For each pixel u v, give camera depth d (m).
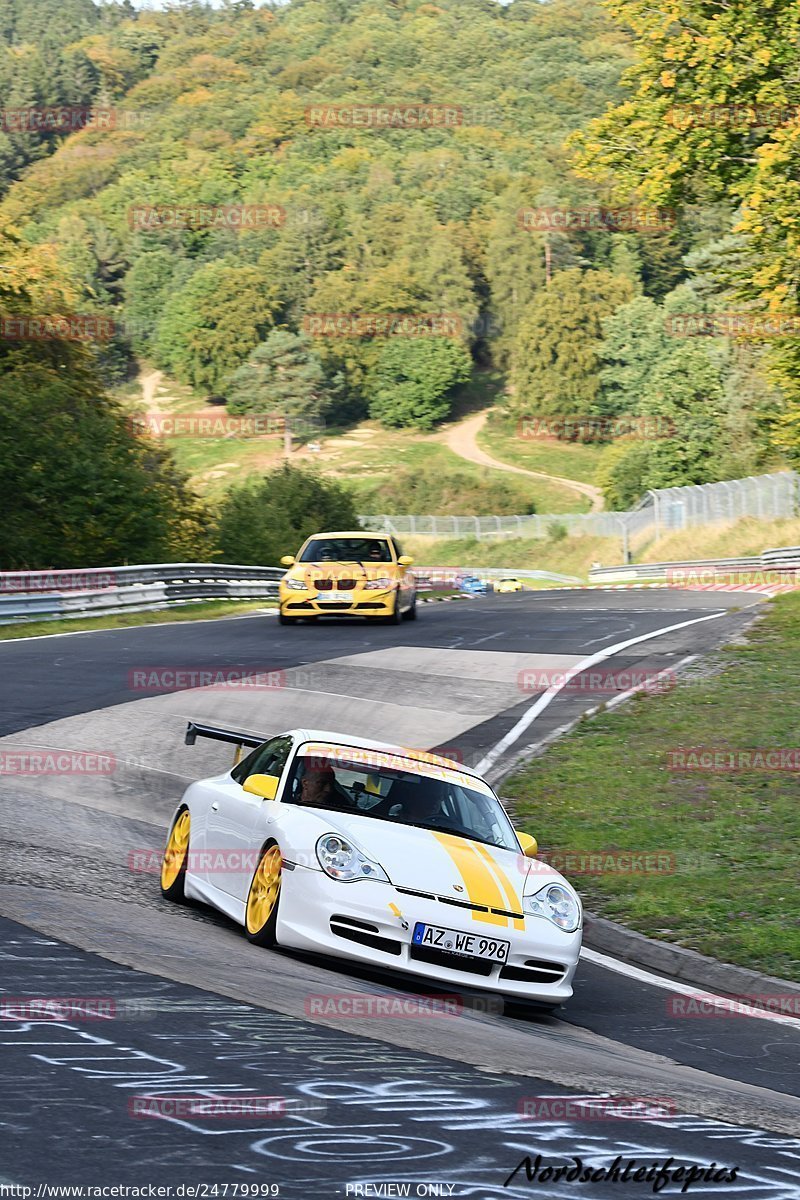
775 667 28.22
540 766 20.92
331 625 39.47
